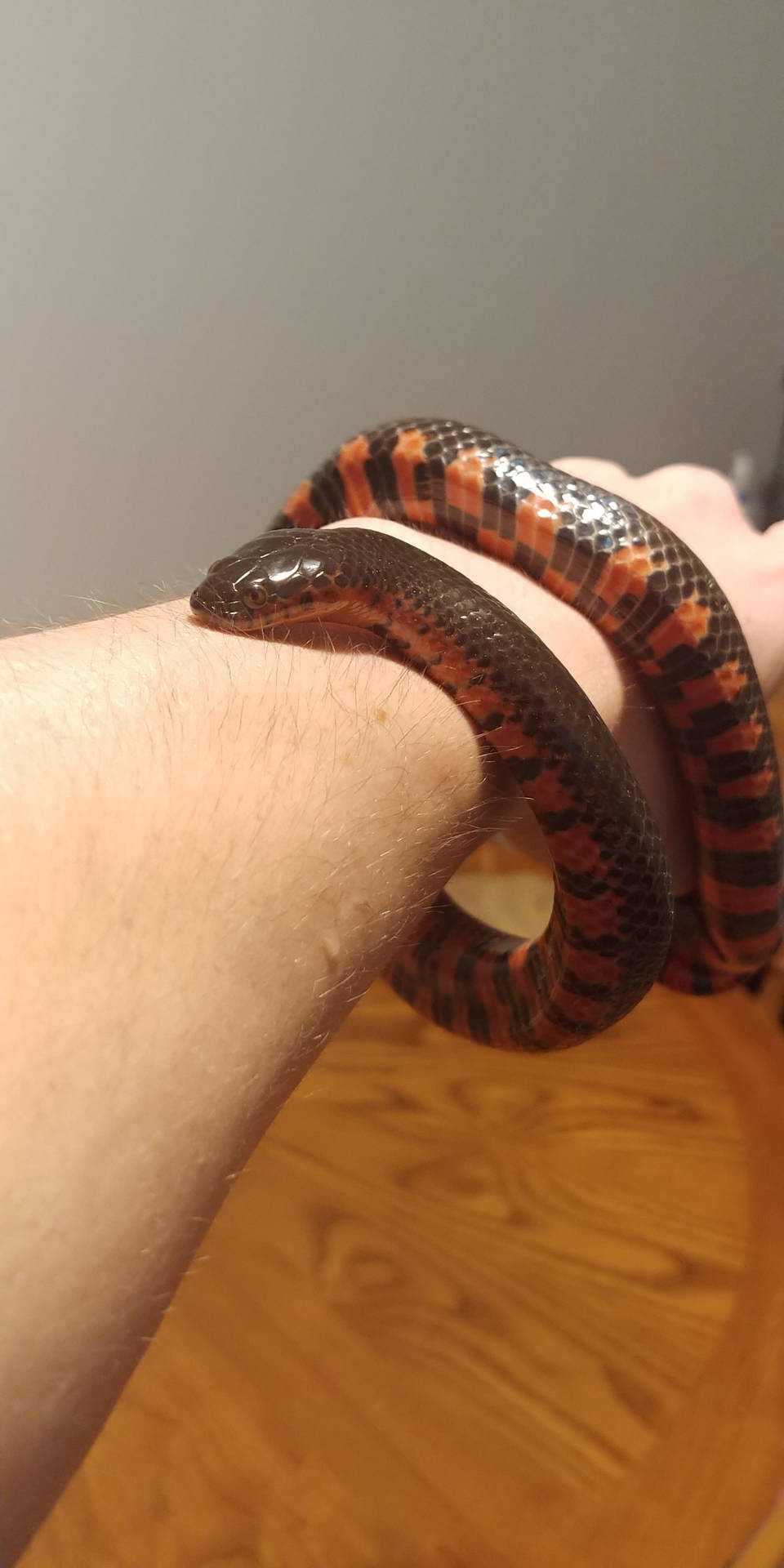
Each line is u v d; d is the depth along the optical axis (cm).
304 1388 24
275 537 19
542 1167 29
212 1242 27
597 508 24
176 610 19
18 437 62
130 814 13
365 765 16
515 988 26
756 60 68
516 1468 22
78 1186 11
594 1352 24
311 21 57
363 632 19
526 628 20
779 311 77
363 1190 28
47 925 12
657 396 77
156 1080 12
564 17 62
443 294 67
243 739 15
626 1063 32
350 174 62
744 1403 23
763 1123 30
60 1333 10
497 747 20
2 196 56
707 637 23
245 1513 22
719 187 71
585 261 70
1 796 12
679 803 26
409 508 26
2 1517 10
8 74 53
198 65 56
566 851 21
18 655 16
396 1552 21
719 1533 21
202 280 61
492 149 64
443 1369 24
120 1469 22
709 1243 26
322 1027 15
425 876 18
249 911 13
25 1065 11
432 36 60
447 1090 31
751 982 33
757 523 78
